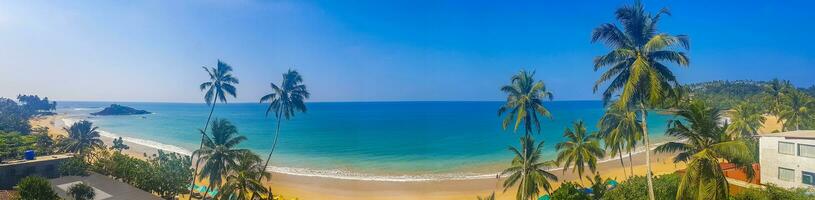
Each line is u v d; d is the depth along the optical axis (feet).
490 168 260.42
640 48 92.17
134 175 160.56
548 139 412.16
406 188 205.77
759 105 437.99
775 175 130.11
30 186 95.25
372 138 432.66
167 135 479.41
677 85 92.53
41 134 344.90
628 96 87.76
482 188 203.51
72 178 137.49
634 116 162.09
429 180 222.28
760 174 134.31
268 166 268.82
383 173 245.65
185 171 179.01
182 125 634.02
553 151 330.75
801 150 123.95
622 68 93.66
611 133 178.09
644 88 89.71
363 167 266.98
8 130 376.89
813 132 135.95
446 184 212.64
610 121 179.83
